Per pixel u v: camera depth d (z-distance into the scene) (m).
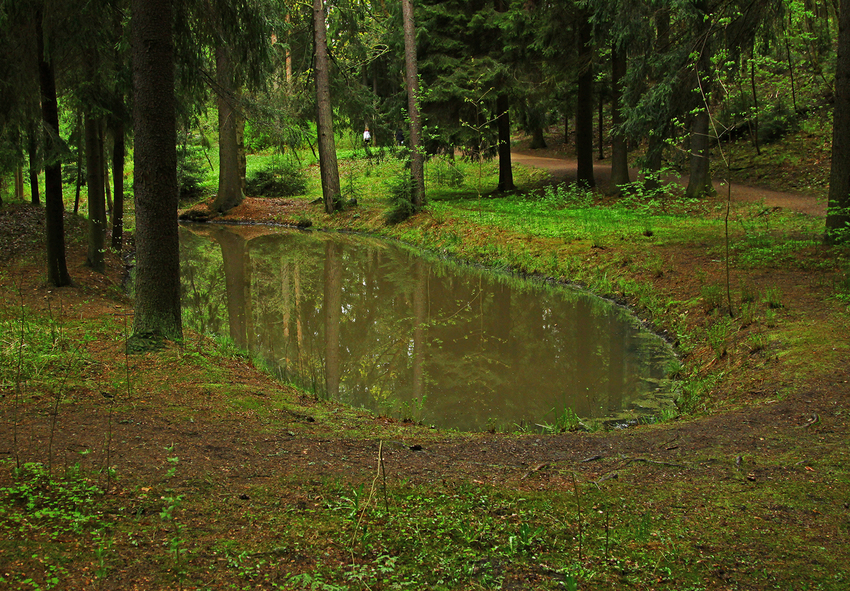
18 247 14.50
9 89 9.81
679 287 10.92
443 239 18.64
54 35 9.21
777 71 24.02
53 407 5.03
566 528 3.38
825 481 3.96
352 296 13.88
